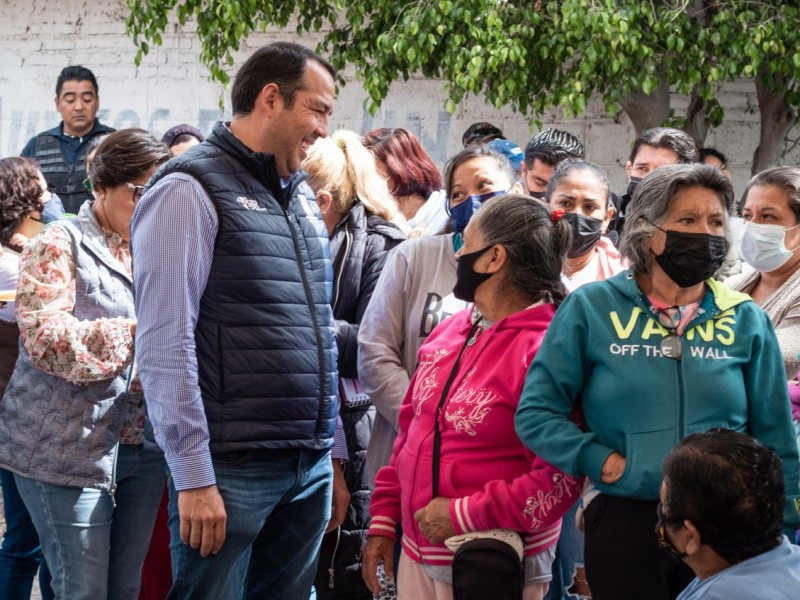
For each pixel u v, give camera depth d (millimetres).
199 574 2637
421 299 3164
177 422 2510
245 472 2635
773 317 3436
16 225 4062
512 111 7281
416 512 2590
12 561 3492
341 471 3250
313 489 2893
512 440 2561
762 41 5906
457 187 3352
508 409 2553
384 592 3391
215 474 2615
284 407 2648
